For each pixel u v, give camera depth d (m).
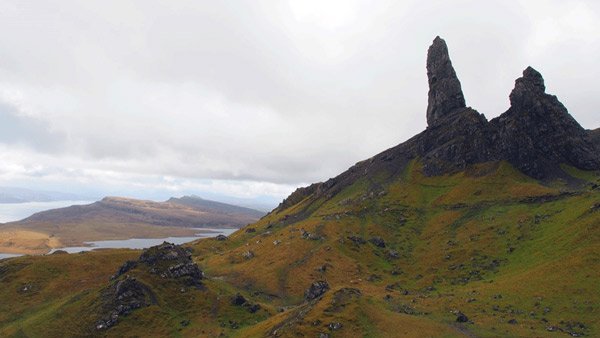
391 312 131.38
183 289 176.25
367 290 180.75
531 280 147.12
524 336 109.81
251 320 159.88
